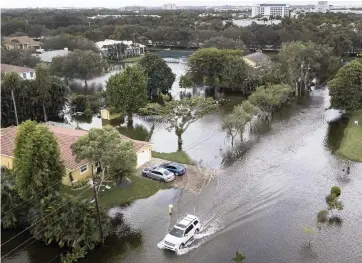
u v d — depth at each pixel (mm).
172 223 36375
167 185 43594
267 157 51500
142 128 66125
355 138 57188
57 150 36125
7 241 33969
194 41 175625
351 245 32719
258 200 40312
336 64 101688
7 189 35688
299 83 90812
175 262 30891
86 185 42719
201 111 56656
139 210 38750
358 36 136250
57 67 102750
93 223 32688
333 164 49094
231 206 39250
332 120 67875
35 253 32375
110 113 71125
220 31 171250
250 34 158000
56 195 34812
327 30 141125
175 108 54938
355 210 38094
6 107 66125
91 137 34812
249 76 87188
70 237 32250
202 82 98750
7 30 170750
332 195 37344
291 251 32031
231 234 34531
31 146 33906
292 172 46906
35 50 133750
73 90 96438
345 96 67250
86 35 166875
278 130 62688
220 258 31266
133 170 37781
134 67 70875
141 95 68562
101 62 108438
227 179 45125
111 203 39781
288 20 174125
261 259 31047
